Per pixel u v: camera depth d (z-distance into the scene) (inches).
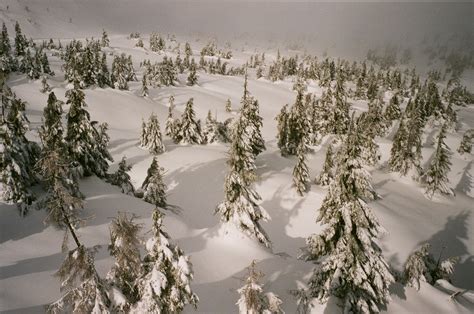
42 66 3501.5
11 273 584.1
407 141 2295.8
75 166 1061.1
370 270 625.3
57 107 974.4
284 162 2110.0
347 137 632.4
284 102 4690.0
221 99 4165.8
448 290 946.7
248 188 945.5
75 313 426.3
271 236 1306.6
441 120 3816.4
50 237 757.9
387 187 2100.1
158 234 482.9
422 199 2069.4
